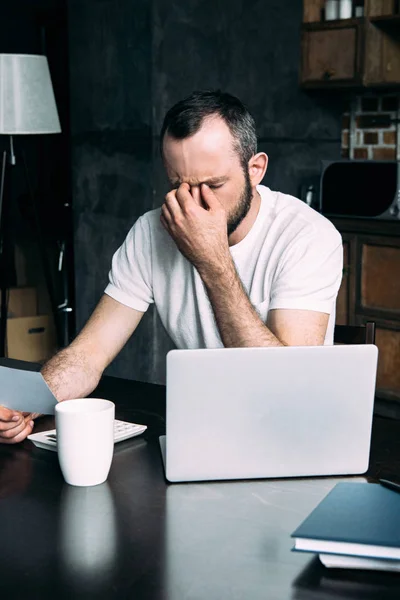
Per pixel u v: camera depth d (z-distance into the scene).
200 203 1.60
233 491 1.22
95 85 3.76
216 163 1.55
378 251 3.53
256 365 1.23
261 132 3.92
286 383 1.25
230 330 1.58
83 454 1.23
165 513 1.14
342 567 0.97
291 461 1.28
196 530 1.09
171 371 1.22
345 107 4.20
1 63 3.56
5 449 1.42
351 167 3.59
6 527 1.10
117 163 3.73
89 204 3.88
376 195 3.52
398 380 3.51
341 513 1.04
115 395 1.71
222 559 1.00
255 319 1.59
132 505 1.17
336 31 3.81
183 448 1.25
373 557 0.96
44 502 1.18
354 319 3.65
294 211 1.76
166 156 1.59
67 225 4.50
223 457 1.26
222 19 3.75
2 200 3.87
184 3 3.59
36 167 4.84
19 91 3.57
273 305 1.69
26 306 4.34
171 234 1.60
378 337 3.57
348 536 0.97
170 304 1.88
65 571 0.98
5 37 4.86
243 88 3.85
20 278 4.56
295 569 0.98
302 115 4.09
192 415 1.24
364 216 3.57
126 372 3.81
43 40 4.76
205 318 1.83
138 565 0.99
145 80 3.55
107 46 3.68
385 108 4.03
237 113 1.59
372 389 1.27
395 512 1.04
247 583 0.95
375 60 3.77
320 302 1.67
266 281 1.76
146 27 3.51
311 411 1.26
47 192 4.81
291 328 1.65
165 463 1.29
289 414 1.26
